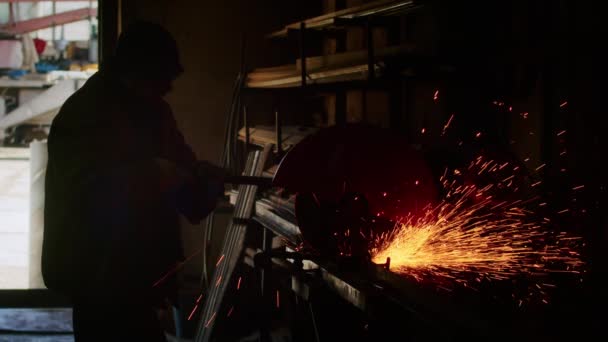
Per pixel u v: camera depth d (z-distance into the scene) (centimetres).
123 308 326
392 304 221
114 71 335
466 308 201
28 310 549
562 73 321
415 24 418
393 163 295
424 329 212
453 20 375
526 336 177
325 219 296
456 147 331
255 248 445
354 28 498
